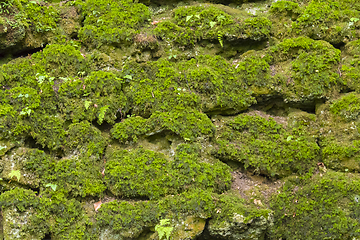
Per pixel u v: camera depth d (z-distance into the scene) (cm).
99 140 379
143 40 386
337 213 373
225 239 377
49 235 372
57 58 380
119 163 377
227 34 389
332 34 388
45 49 381
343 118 380
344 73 383
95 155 377
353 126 378
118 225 373
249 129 384
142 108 383
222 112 388
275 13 394
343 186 374
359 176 375
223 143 383
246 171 385
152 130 381
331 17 388
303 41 387
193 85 385
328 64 383
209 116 388
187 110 382
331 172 378
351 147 376
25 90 375
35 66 379
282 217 379
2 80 376
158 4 400
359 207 371
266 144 382
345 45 387
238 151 382
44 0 389
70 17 388
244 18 391
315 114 386
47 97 376
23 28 379
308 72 384
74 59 382
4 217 366
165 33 390
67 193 373
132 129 380
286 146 381
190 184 376
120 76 384
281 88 386
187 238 373
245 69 387
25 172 371
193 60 388
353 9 390
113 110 381
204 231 377
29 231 367
